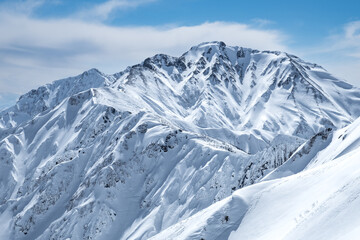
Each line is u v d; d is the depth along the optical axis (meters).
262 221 60.06
